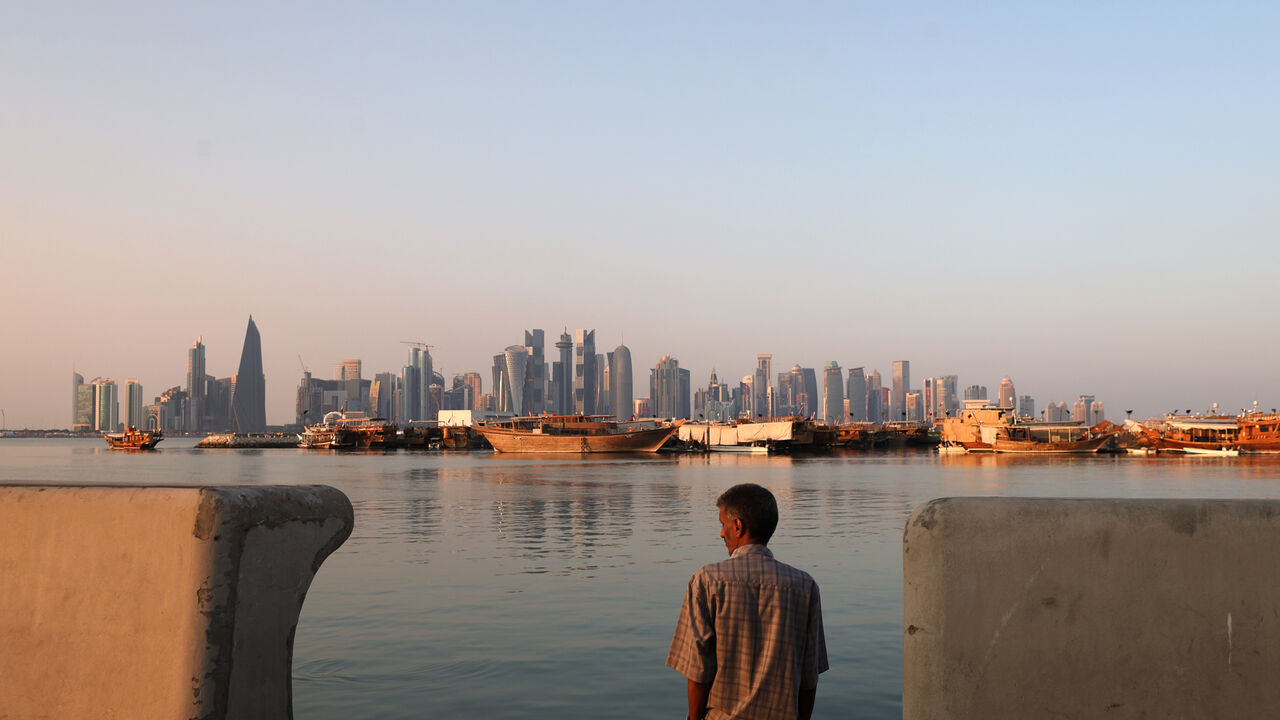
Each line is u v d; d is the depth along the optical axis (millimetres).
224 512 3740
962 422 160250
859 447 197625
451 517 39188
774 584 4363
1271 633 3602
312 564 4156
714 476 81312
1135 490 62969
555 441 163500
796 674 4305
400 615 16656
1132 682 3645
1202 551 3660
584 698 11406
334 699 11328
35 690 3902
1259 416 140625
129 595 3830
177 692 3678
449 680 12180
